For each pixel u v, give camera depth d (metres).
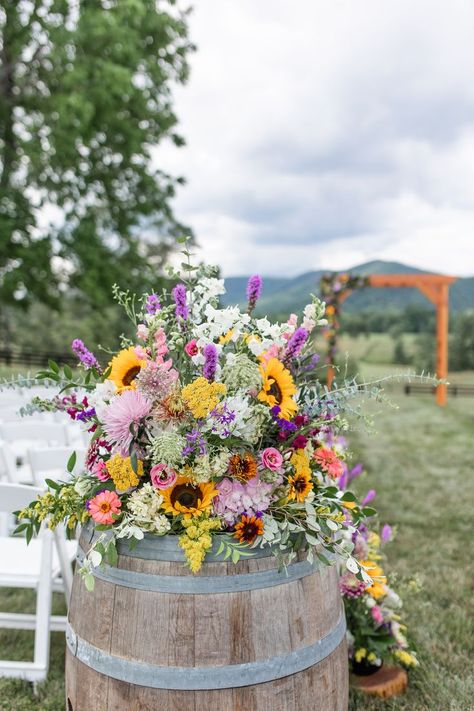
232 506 1.88
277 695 1.86
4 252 14.45
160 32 15.23
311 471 2.16
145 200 16.89
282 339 2.18
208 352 1.92
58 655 3.42
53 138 13.69
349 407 2.11
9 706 2.90
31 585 3.12
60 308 15.95
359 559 2.91
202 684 1.81
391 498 6.72
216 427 1.87
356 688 2.90
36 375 2.08
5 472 4.42
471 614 3.89
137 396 1.88
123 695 1.86
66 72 13.98
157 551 1.86
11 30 14.90
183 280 2.25
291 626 1.90
